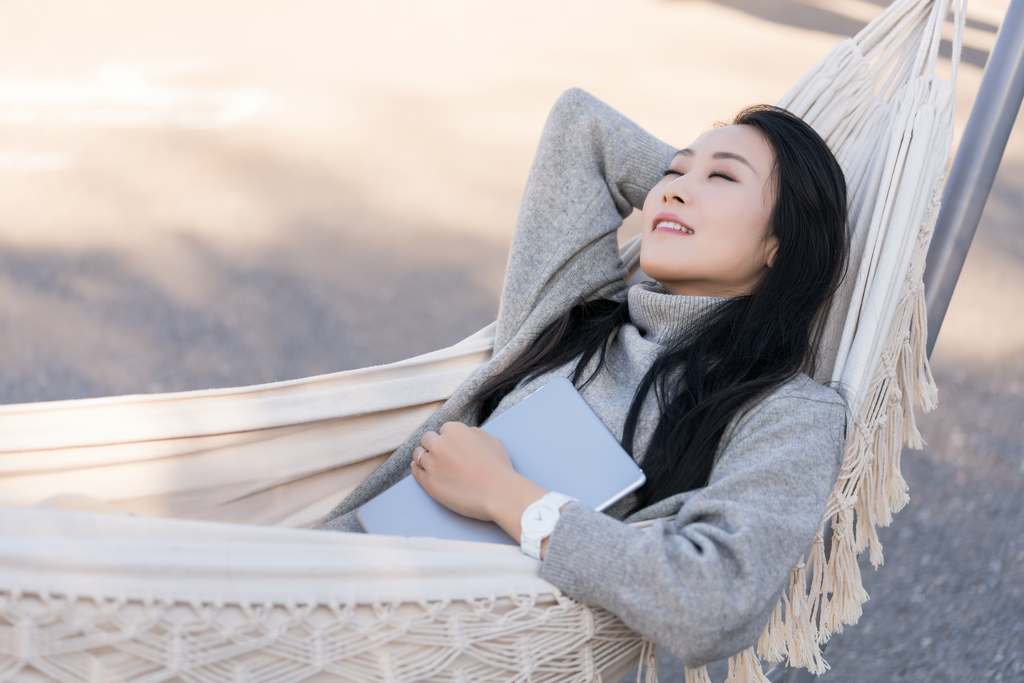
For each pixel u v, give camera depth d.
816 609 1.12
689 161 1.26
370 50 7.45
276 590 0.79
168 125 5.67
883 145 1.27
